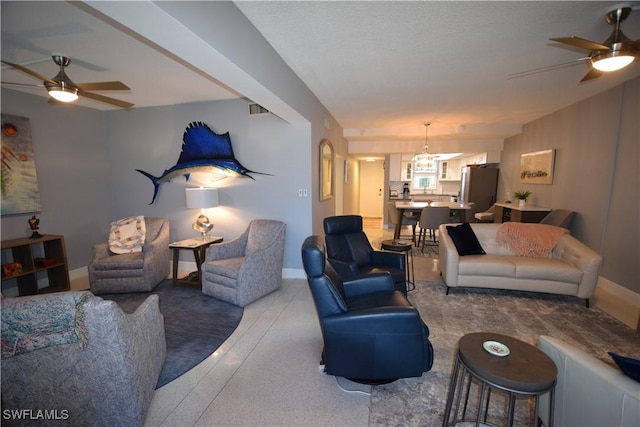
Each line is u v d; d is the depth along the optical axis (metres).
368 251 3.08
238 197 3.85
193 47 1.56
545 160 4.62
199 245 3.43
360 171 9.80
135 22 1.31
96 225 4.11
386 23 1.97
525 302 2.99
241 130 3.72
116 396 1.36
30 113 3.35
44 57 2.38
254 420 1.54
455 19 1.93
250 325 2.55
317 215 3.91
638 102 2.98
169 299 3.10
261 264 3.07
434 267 4.25
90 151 4.01
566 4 1.77
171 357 2.08
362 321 1.67
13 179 3.17
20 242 2.99
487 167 6.59
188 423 1.52
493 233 3.56
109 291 3.24
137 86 3.16
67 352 1.28
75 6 1.66
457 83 3.22
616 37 1.82
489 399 1.65
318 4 1.75
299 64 2.67
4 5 1.65
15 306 1.17
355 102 4.00
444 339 2.31
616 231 3.23
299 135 3.55
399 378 1.79
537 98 3.79
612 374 1.06
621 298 3.09
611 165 3.31
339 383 1.82
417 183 8.84
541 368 1.16
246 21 1.90
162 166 4.05
